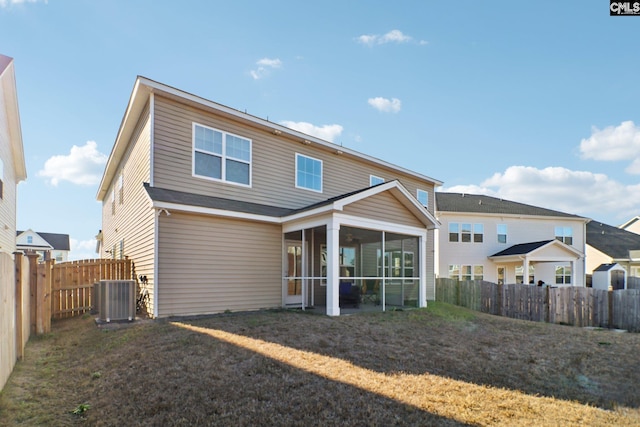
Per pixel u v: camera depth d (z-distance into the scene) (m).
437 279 16.77
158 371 4.44
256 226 9.73
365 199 9.54
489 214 22.61
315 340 5.96
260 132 10.69
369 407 3.67
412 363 5.18
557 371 5.36
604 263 25.72
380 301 12.40
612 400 4.29
